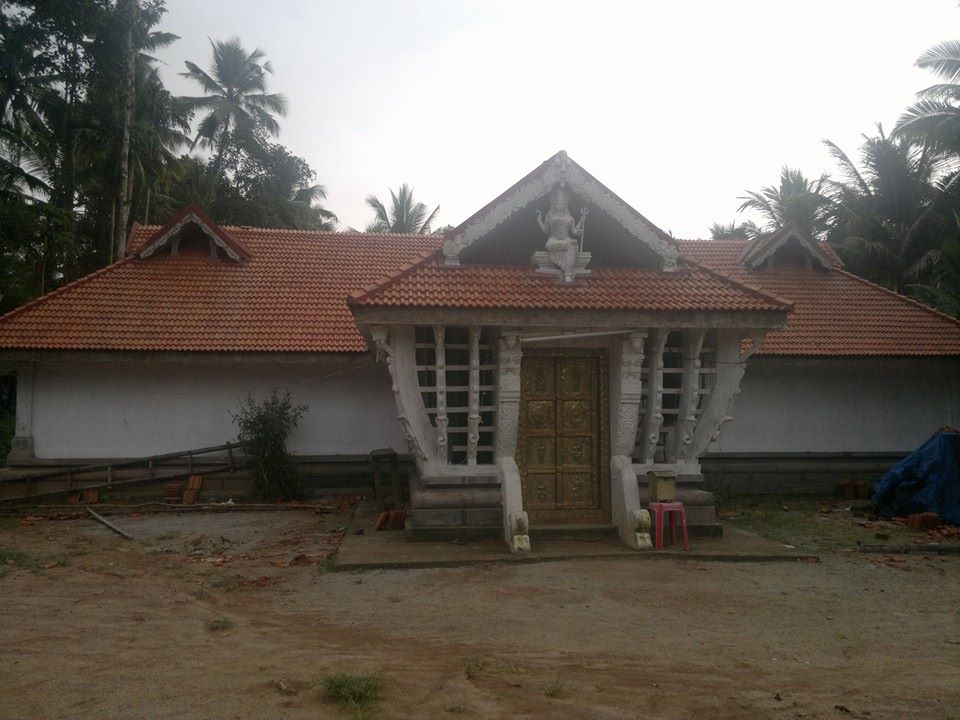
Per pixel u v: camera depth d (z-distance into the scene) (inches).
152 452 608.7
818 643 265.6
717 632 277.1
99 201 1300.4
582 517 457.1
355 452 630.5
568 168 445.4
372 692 205.9
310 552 423.5
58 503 584.4
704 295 441.4
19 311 595.2
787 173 1515.7
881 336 652.1
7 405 1177.4
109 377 607.5
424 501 430.6
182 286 652.1
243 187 1610.5
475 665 233.6
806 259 749.9
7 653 244.7
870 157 1251.2
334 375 631.8
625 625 284.4
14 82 1040.8
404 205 1849.2
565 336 432.1
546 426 460.1
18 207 965.2
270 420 595.8
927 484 522.3
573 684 220.7
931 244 1160.8
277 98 1739.7
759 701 210.2
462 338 455.2
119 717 190.2
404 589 339.3
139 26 1141.1
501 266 451.8
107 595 332.5
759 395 660.1
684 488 461.7
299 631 277.4
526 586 341.4
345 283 687.1
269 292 660.1
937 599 327.3
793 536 472.4
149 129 1170.6
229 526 511.2
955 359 634.8
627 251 476.1
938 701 211.9
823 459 657.6
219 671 226.8
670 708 204.2
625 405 446.6
